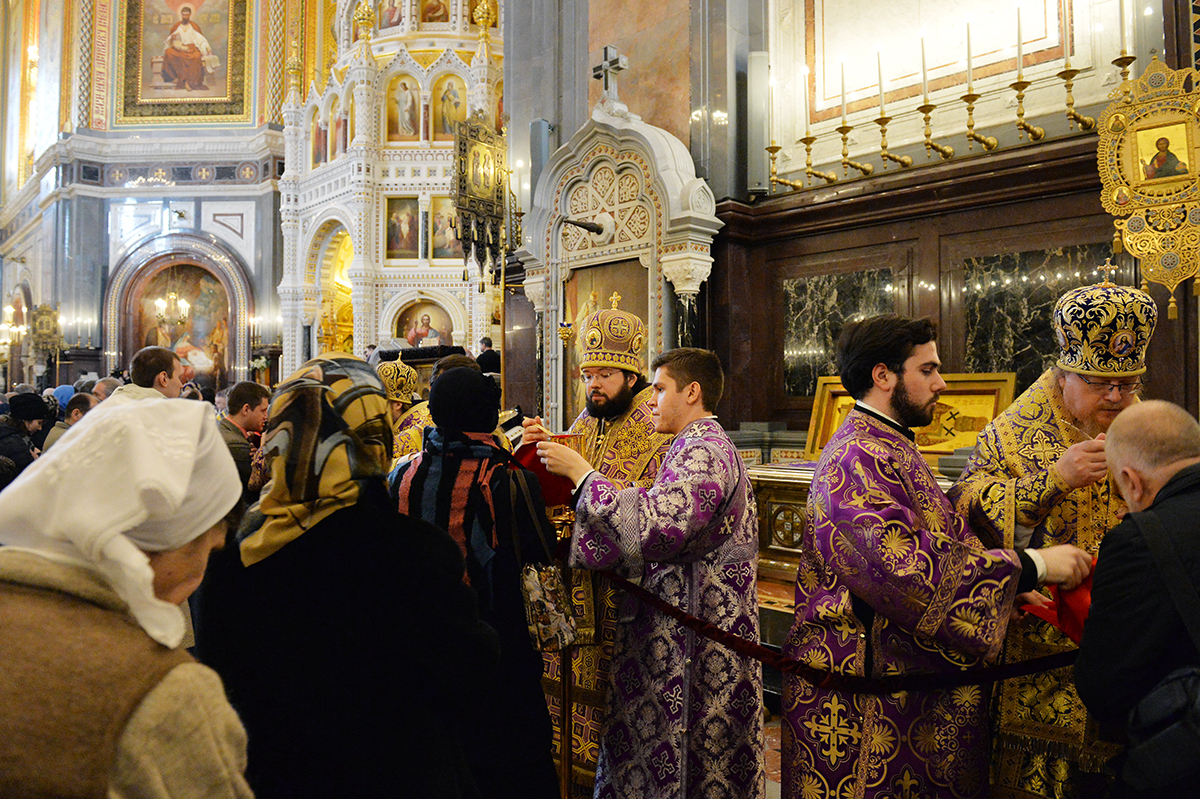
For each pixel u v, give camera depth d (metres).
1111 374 1.66
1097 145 3.49
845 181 4.54
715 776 1.91
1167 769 1.15
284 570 1.15
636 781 1.96
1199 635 1.14
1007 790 1.76
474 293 16.97
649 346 4.84
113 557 0.69
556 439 2.16
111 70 21.27
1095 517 1.75
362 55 17.64
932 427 3.92
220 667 1.17
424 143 17.70
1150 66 3.21
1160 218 3.20
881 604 1.51
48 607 0.69
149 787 0.66
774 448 4.81
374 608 1.17
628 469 2.45
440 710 1.25
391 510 1.26
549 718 1.77
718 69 5.05
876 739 1.61
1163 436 1.33
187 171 21.05
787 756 1.79
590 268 5.29
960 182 4.04
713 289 4.94
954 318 4.18
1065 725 1.68
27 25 25.62
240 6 21.23
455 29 17.94
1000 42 4.34
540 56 6.39
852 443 1.66
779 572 3.95
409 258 17.72
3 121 27.34
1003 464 1.82
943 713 1.62
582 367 2.52
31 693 0.63
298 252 19.55
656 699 1.94
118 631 0.70
